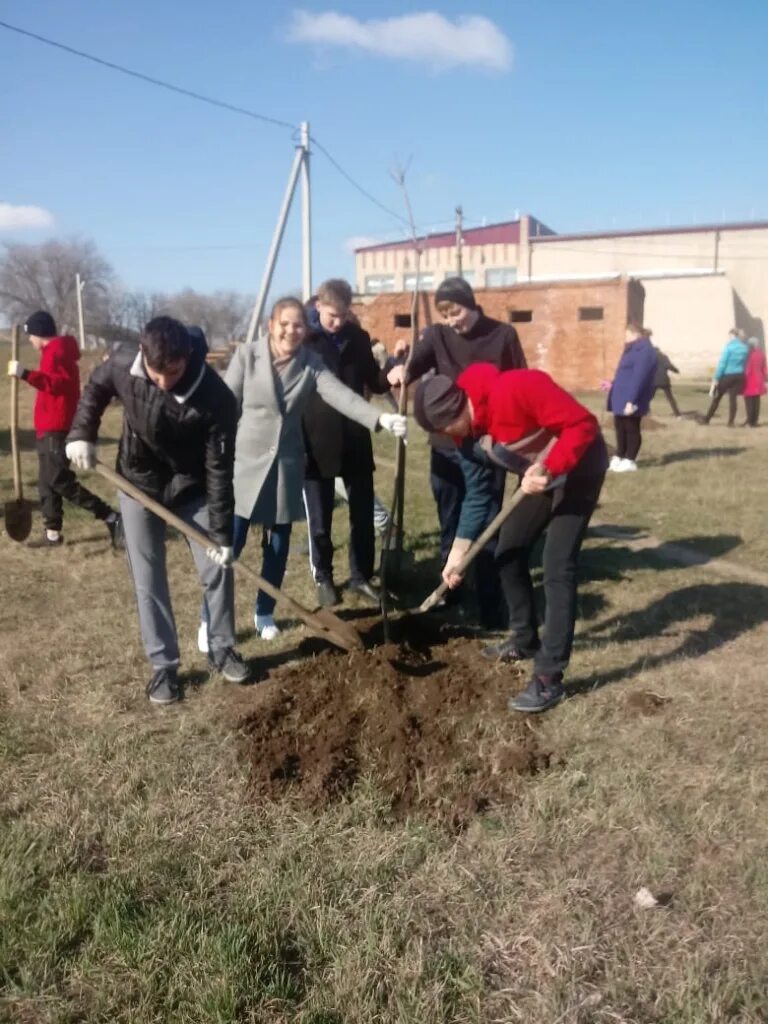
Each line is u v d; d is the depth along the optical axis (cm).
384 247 5662
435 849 329
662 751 389
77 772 381
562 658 423
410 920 293
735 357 1631
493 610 537
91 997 266
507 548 451
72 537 777
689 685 455
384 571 504
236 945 276
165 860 324
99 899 301
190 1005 259
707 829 334
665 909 297
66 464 730
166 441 418
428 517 828
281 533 518
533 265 5453
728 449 1302
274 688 454
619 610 569
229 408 419
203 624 501
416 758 387
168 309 6094
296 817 349
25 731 417
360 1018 255
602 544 746
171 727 423
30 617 575
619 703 436
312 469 570
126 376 410
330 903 301
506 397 398
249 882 312
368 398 618
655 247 5225
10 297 6031
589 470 416
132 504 436
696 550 721
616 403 1105
